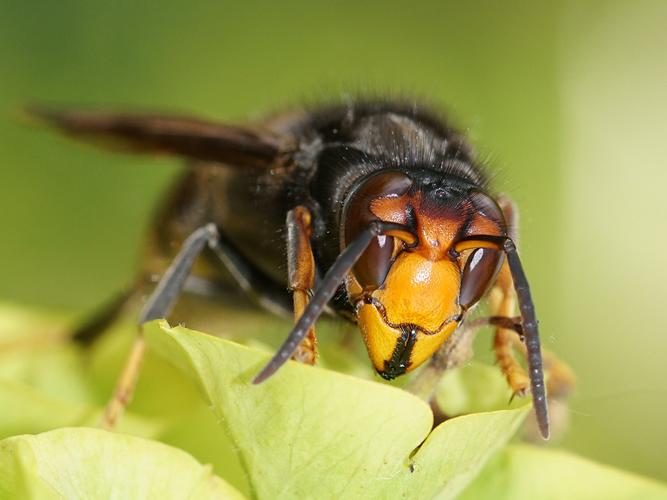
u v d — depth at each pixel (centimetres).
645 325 12
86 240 12
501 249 8
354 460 8
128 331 10
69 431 8
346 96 9
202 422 8
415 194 8
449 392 8
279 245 9
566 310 12
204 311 10
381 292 8
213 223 10
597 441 9
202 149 9
